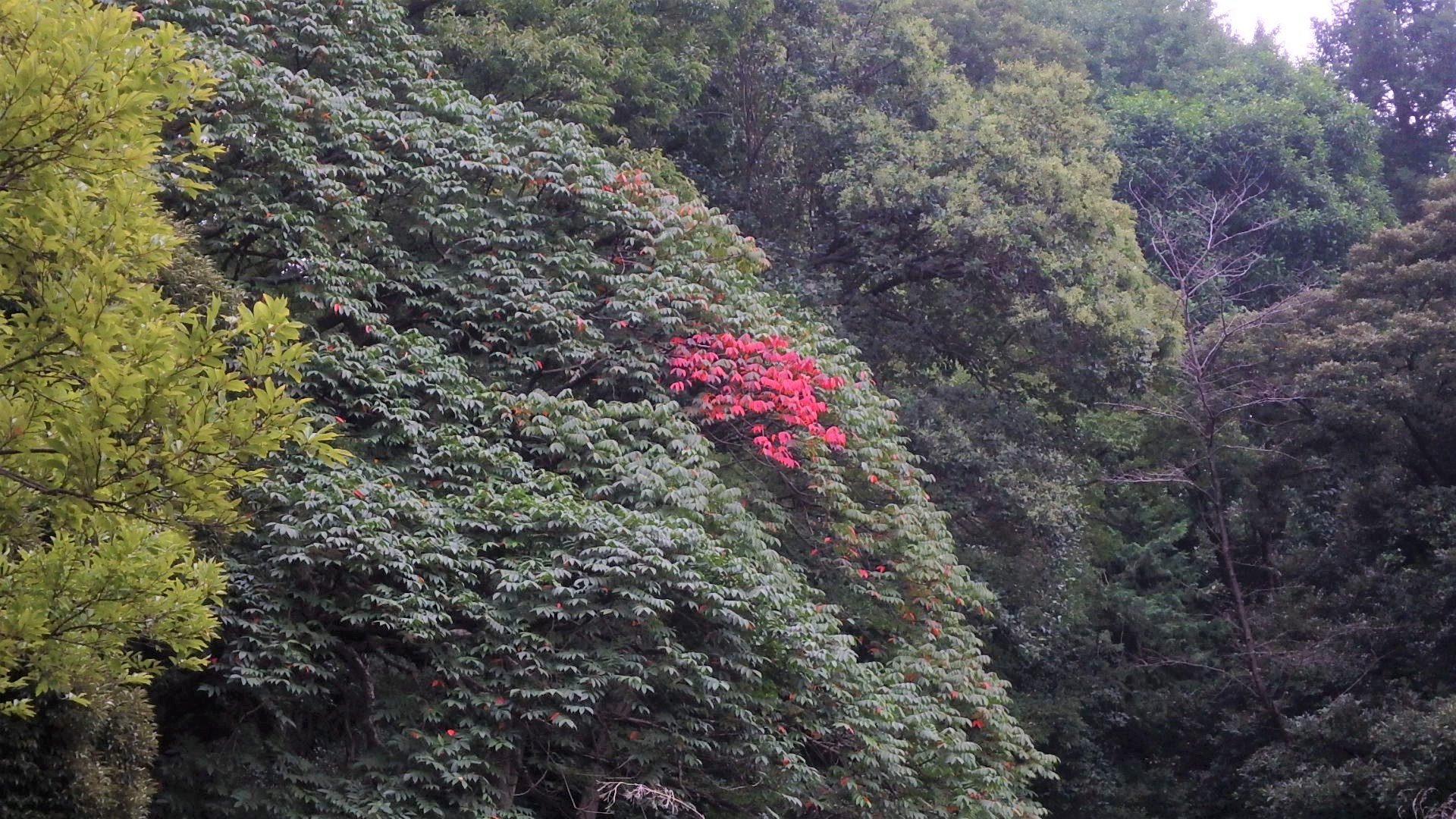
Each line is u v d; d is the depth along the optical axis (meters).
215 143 12.18
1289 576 24.36
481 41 18.44
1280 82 35.94
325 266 12.15
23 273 5.29
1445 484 22.72
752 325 14.53
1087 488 24.59
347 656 10.77
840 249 22.36
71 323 4.91
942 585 14.66
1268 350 25.11
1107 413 25.53
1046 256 19.75
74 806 7.29
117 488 5.18
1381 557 22.58
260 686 9.90
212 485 5.28
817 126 21.41
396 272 13.40
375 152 13.58
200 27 13.66
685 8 21.45
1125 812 22.47
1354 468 22.94
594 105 18.17
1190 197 30.61
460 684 10.62
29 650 5.87
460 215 13.31
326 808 10.04
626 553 10.74
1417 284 23.92
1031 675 23.81
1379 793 18.19
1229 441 25.77
